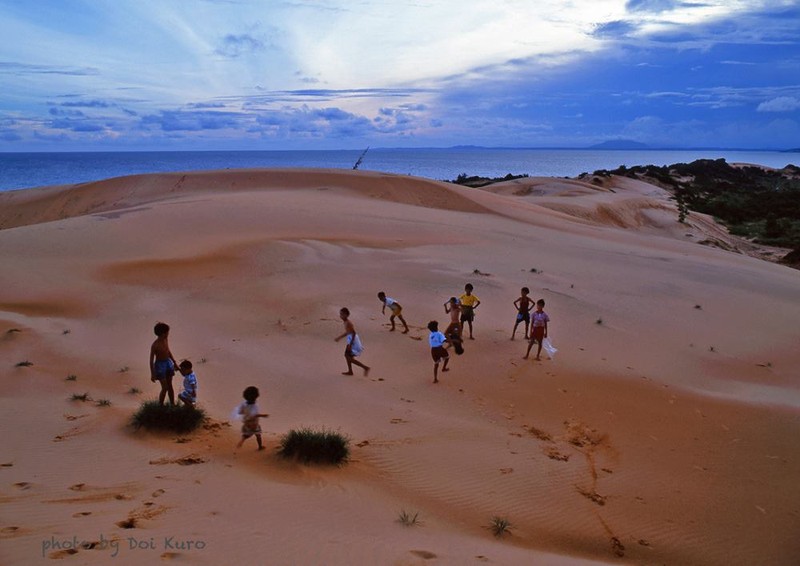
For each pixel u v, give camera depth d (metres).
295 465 8.74
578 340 16.88
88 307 19.00
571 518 8.19
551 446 10.52
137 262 24.73
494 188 88.62
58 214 53.56
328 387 12.73
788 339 18.89
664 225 62.81
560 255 29.59
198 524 6.34
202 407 11.39
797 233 63.56
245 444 9.63
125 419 10.52
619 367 14.91
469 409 11.96
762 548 8.01
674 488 9.40
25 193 60.38
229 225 33.00
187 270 23.59
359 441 10.02
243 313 18.31
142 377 13.30
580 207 61.44
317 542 6.10
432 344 13.41
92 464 8.30
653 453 10.58
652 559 7.50
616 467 9.96
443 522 7.45
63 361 14.14
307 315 18.02
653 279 25.59
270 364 14.11
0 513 6.39
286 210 38.00
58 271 23.11
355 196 49.94
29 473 7.85
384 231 33.22
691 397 13.23
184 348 15.23
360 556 5.84
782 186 118.62
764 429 11.78
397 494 8.19
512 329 17.50
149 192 54.25
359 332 16.58
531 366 14.50
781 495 9.38
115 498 7.07
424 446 9.98
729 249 56.38
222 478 7.98
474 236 33.50
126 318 17.88
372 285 21.36
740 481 9.77
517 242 32.66
